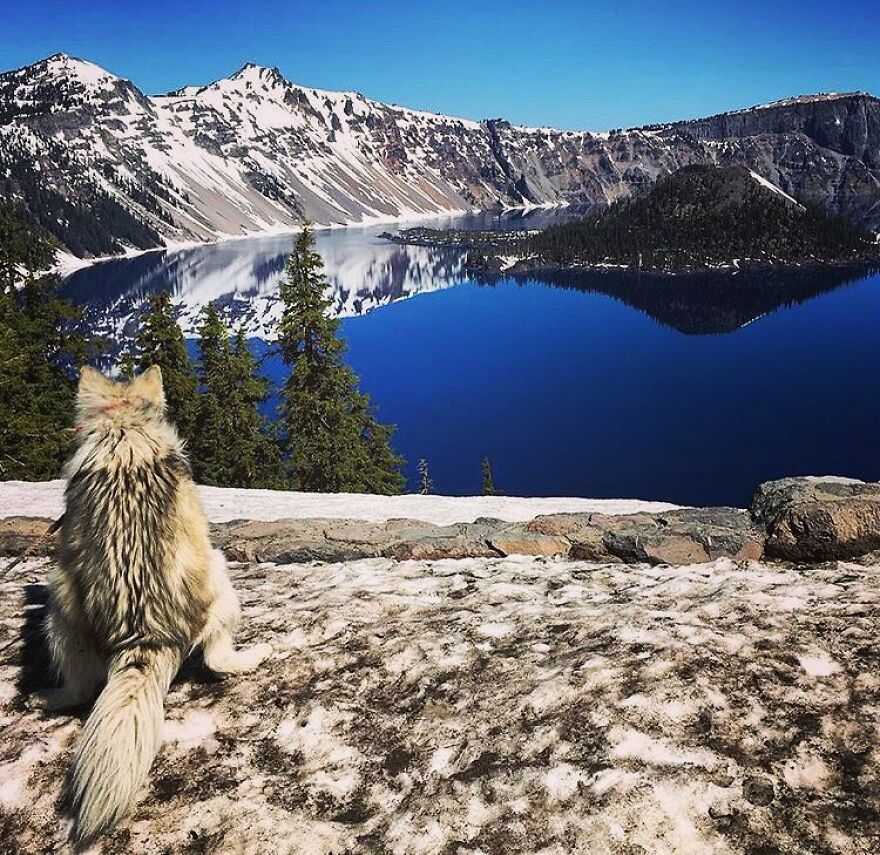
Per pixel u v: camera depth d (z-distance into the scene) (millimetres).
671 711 3541
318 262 39938
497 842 2957
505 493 112562
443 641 4723
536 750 3455
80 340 38656
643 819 2918
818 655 3850
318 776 3547
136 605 3574
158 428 4078
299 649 4809
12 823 3400
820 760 3117
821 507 5891
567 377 189750
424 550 7527
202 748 3838
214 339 40656
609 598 5270
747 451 129875
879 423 141875
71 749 3844
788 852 2699
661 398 167125
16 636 5324
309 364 40094
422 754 3602
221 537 8438
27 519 8836
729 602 4676
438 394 175375
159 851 3158
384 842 3061
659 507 17297
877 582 4812
